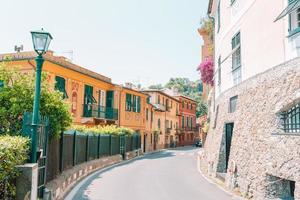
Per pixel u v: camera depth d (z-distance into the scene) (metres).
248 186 11.64
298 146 8.76
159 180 16.22
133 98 39.94
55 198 9.84
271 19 11.41
